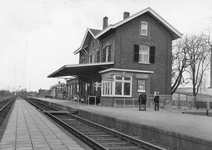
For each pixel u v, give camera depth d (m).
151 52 28.09
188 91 52.97
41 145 7.50
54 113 21.53
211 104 24.33
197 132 8.91
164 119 13.29
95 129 13.04
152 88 27.73
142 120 12.51
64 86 64.75
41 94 103.62
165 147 8.77
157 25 28.66
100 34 28.94
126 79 25.91
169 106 24.53
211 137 7.77
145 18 28.25
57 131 10.09
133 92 25.94
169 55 28.84
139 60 27.78
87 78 35.38
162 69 28.44
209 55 38.12
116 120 13.12
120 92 25.47
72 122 16.23
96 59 32.62
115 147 8.83
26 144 7.63
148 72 26.50
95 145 8.61
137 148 8.70
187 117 14.75
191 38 39.25
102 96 27.59
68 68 26.73
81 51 41.12
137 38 27.83
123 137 10.20
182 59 39.66
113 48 27.38
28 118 14.95
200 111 21.30
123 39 27.34
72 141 8.10
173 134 8.64
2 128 10.88
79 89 39.84
